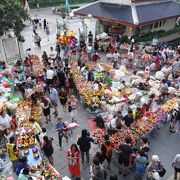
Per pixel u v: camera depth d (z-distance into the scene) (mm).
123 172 11438
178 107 14188
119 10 29469
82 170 11875
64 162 12414
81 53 23531
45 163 10945
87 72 18984
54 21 41000
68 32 26922
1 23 20281
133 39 26594
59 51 24969
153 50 24047
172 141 13875
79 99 17562
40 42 29828
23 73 19672
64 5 54062
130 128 12992
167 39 32750
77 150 10953
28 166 10266
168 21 32781
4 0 20484
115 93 16750
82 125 15023
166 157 12750
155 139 14016
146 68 21328
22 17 21891
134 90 17969
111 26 30797
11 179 10375
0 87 16734
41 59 23984
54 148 13289
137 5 29266
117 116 12922
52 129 14727
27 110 14867
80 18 39750
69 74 17609
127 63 23344
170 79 19516
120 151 10930
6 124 12945
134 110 14930
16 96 18156
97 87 16969
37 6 52406
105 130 12992
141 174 10812
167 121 15289
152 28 31141
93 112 15938
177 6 32844
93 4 31875
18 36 21734
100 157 10938
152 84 18578
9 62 22047
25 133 12758
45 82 18453
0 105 14297
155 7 30656
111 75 19188
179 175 11523
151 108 15070
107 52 26750
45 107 14648
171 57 23219
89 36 27281
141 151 10469
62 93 15898
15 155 11258
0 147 12773
